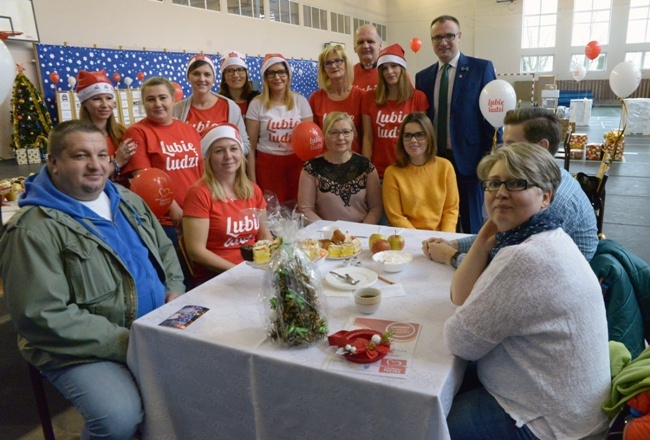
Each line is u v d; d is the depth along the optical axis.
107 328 1.53
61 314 1.46
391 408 1.07
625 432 1.03
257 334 1.31
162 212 2.42
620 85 3.77
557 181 1.18
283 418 1.23
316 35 12.16
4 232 1.51
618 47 12.88
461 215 3.46
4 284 1.48
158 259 1.84
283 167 3.47
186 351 1.32
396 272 1.74
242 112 3.76
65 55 6.19
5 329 2.93
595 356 1.10
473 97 3.23
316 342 1.25
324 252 1.84
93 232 1.59
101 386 1.44
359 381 1.08
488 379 1.21
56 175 1.61
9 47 5.66
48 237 1.49
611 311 1.60
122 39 7.01
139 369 1.41
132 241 1.75
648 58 12.68
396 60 3.08
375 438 1.11
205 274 2.20
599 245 1.78
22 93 5.72
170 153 2.80
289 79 3.40
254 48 9.97
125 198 1.83
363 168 2.74
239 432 1.33
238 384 1.27
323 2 12.29
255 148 3.50
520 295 1.05
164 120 2.81
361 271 1.72
